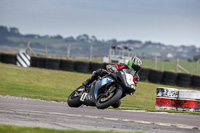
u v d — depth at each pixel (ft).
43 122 55.36
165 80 288.71
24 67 296.92
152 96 202.39
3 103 88.43
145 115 89.10
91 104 81.92
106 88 78.74
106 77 79.10
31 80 203.72
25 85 172.65
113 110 101.45
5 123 49.67
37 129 44.70
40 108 84.23
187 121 78.74
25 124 50.83
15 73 233.35
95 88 79.92
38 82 204.85
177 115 96.99
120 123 64.23
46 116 64.85
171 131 57.82
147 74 292.40
